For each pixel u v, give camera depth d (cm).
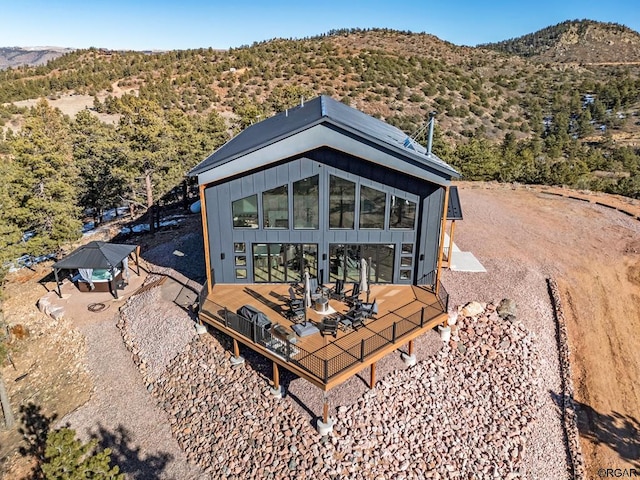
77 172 3052
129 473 1212
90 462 908
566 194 3481
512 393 1445
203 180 1504
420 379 1427
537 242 2420
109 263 2034
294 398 1330
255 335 1330
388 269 1712
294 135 1427
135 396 1485
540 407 1427
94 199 3200
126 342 1753
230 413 1329
